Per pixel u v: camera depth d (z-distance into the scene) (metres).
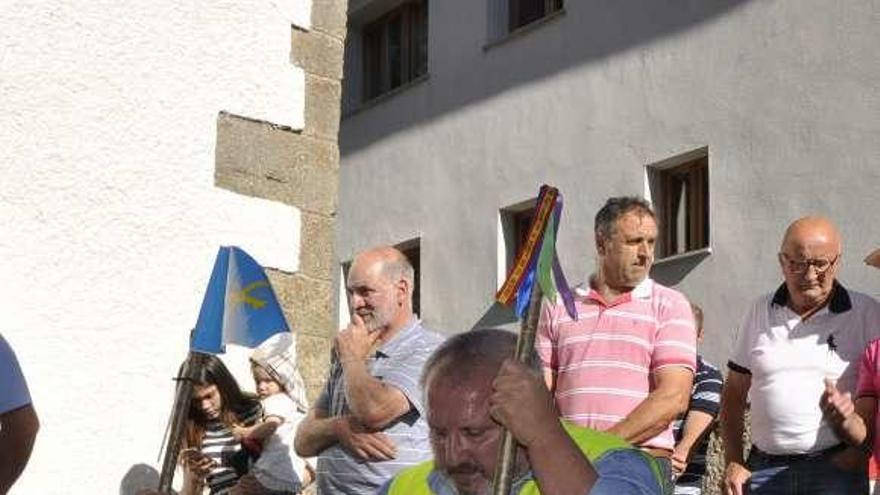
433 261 19.20
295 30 7.45
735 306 14.72
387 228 20.09
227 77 7.17
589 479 3.29
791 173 14.20
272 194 7.25
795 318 6.97
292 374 6.97
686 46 15.53
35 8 6.65
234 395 6.70
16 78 6.57
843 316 6.90
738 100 14.84
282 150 7.32
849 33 13.70
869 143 13.42
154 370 6.76
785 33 14.38
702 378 7.14
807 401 6.81
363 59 21.27
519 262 3.58
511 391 3.29
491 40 18.52
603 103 16.61
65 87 6.69
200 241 6.98
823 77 13.94
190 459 6.54
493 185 18.22
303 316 7.27
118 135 6.80
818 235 6.87
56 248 6.58
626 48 16.33
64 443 6.49
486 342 3.50
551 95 17.38
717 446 13.14
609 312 6.38
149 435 6.71
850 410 6.41
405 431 5.85
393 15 20.77
